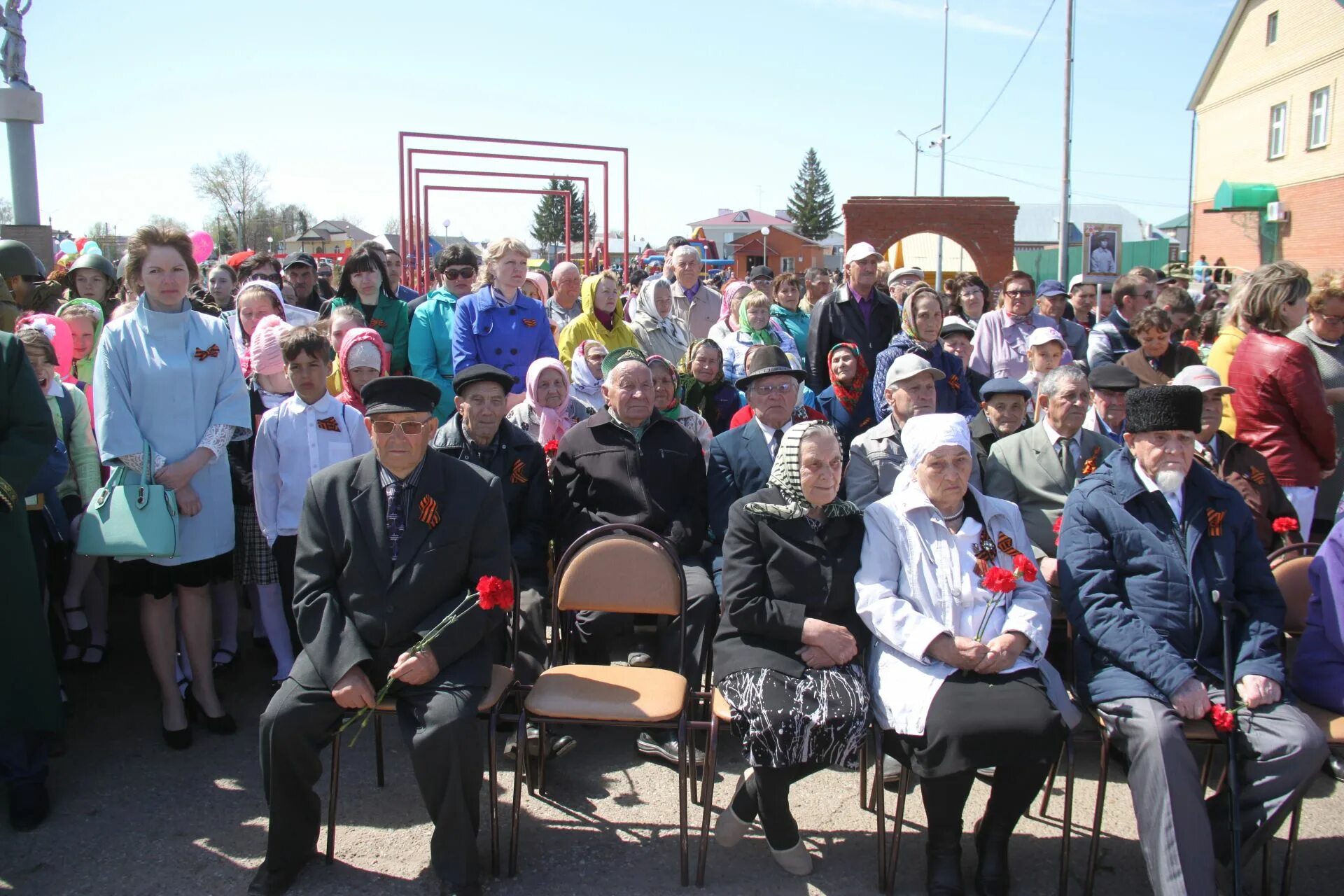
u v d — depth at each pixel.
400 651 3.33
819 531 3.55
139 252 4.01
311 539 3.42
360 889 3.20
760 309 6.87
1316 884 3.28
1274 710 3.14
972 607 3.39
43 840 3.45
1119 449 3.60
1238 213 27.42
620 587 3.84
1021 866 3.37
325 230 60.16
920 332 5.50
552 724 3.87
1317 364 4.54
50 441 3.56
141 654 5.20
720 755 4.15
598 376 6.08
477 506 3.46
